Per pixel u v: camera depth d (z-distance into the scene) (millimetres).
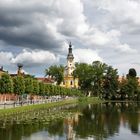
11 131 62844
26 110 98062
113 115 104188
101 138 58844
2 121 74625
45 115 93188
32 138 57094
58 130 66500
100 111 121250
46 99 147500
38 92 141250
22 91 118875
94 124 78125
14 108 90812
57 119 86188
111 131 67250
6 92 110562
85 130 67625
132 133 65125
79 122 81375
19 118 80938
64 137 58906
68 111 114625
